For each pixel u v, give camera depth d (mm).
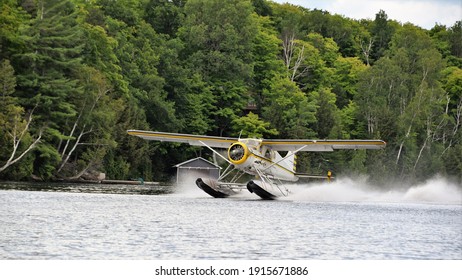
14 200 54438
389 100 183375
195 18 168375
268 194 68875
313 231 42312
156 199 63844
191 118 150375
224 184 69000
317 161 142125
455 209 70875
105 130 113688
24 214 44312
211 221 44688
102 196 65312
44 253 31750
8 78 98375
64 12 121438
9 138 96688
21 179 101625
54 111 105625
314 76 194000
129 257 31656
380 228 46094
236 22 167500
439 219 55719
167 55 150000
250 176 124625
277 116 152375
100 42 125688
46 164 104312
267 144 69750
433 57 190750
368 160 149625
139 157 123688
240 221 45531
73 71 110625
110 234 37188
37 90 105000
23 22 109312
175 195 74125
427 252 36375
